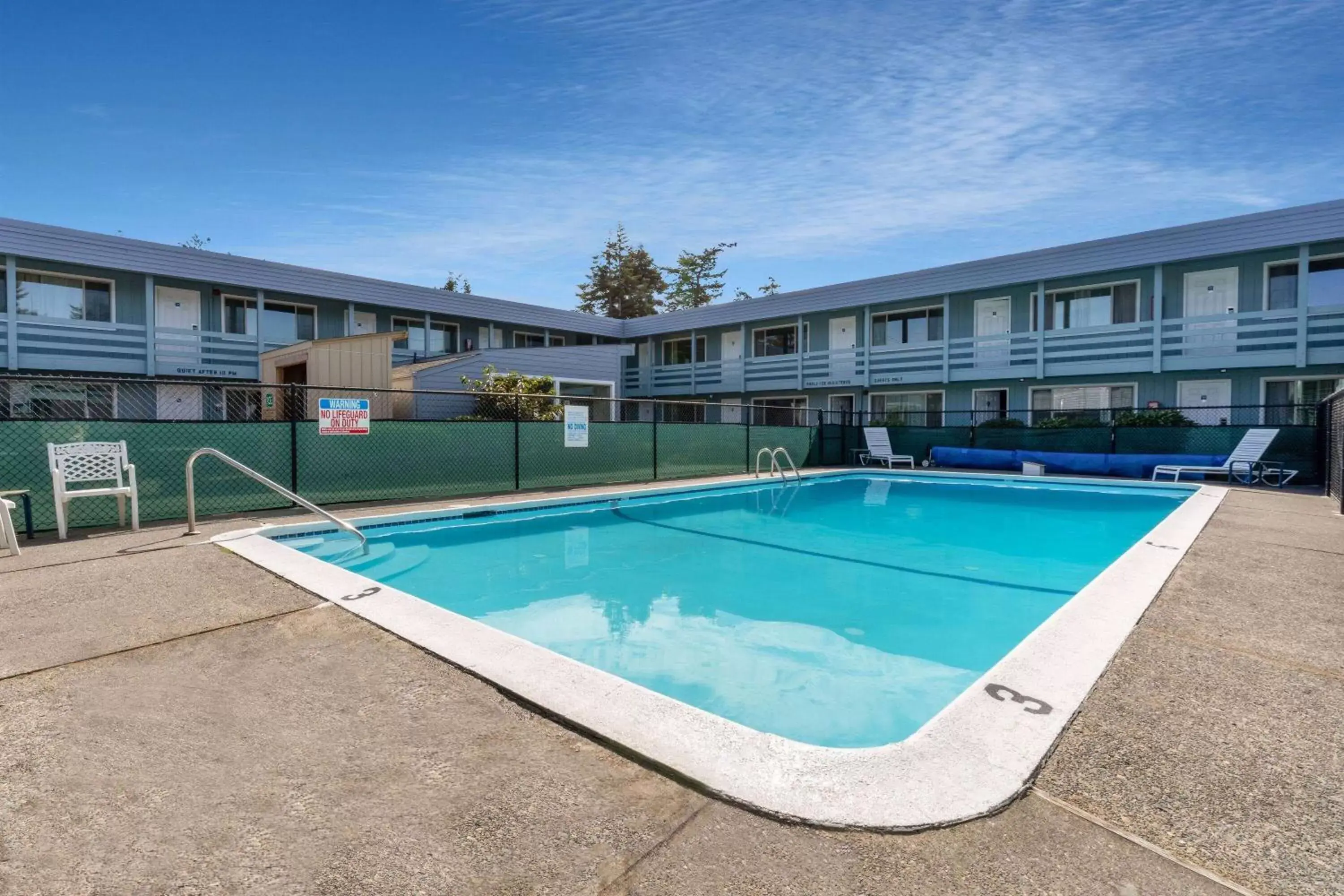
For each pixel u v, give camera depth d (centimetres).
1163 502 1110
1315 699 241
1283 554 508
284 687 255
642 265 4369
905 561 660
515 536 780
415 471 893
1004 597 529
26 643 302
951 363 1827
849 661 384
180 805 175
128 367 1539
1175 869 147
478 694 249
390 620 333
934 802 173
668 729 214
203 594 382
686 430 1309
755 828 164
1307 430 1241
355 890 143
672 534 809
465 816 170
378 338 1314
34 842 159
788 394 2259
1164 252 1462
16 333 1400
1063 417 1666
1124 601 367
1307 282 1338
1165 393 1562
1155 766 193
